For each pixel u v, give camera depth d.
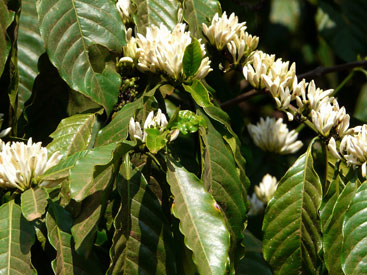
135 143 1.21
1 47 1.35
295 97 1.34
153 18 1.39
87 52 1.34
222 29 1.38
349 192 1.29
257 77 1.35
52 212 1.24
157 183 1.31
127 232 1.24
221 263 1.21
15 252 1.22
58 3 1.34
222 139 1.33
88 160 1.21
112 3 1.35
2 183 1.24
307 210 1.31
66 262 1.23
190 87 1.29
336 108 1.33
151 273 1.24
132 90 1.37
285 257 1.31
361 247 1.26
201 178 1.29
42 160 1.24
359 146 1.29
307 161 1.32
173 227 1.28
